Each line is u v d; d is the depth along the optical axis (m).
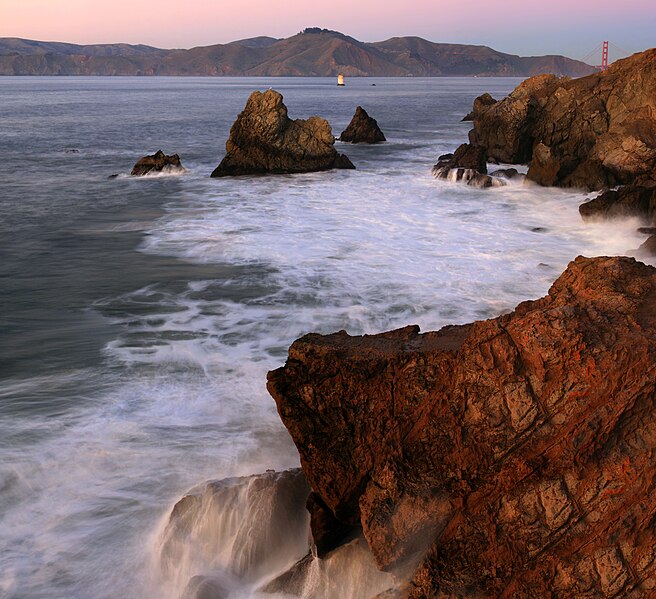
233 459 10.77
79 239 25.86
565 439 7.31
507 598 7.09
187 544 8.84
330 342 9.41
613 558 6.80
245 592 8.33
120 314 17.84
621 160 34.66
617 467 7.07
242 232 26.66
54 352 15.20
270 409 12.45
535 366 7.62
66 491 9.98
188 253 23.70
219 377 13.85
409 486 7.88
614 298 8.34
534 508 7.19
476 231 26.80
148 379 13.74
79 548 8.95
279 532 8.83
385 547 7.71
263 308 18.17
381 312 17.80
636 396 7.22
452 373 8.31
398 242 24.92
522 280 20.39
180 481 10.21
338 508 8.49
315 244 24.64
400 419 8.42
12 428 11.65
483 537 7.42
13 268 22.05
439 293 19.22
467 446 7.79
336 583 8.15
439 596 7.27
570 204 32.53
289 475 9.36
